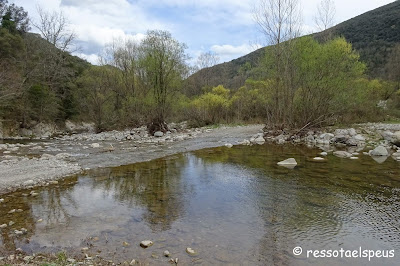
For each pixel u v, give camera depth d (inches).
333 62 745.6
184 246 197.8
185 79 1051.9
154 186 349.4
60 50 1441.9
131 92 1272.1
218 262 176.2
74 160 516.4
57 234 217.2
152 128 1005.8
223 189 335.0
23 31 1642.5
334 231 221.0
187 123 1318.9
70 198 305.1
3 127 1067.3
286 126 813.2
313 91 764.6
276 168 438.3
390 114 1342.3
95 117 1288.1
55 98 1347.2
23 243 201.9
